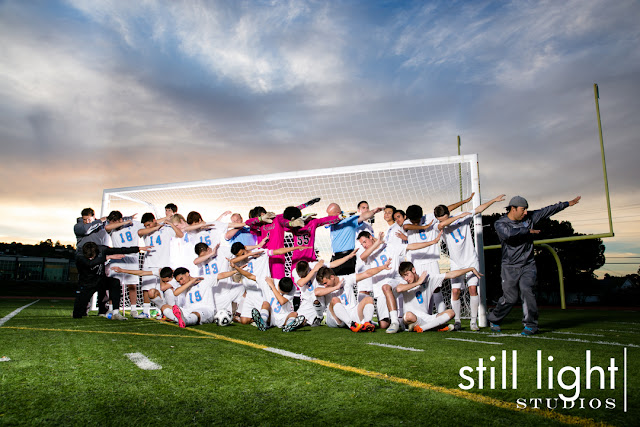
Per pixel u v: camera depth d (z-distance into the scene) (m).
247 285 6.01
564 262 28.19
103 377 2.49
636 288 29.50
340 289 5.71
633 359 3.24
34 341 3.74
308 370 2.75
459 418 1.83
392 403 2.04
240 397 2.13
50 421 1.77
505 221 5.10
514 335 4.91
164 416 1.85
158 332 4.70
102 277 6.33
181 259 6.99
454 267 5.95
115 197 9.73
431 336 4.68
